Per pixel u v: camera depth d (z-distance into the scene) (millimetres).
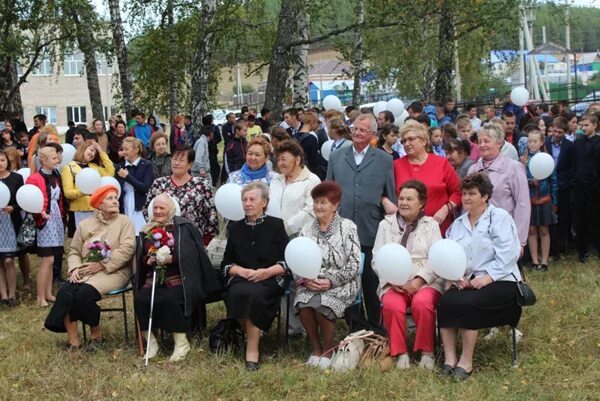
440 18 17469
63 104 44531
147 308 6102
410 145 6434
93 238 6645
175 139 17578
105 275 6465
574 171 9109
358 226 6461
